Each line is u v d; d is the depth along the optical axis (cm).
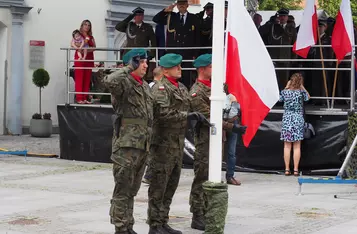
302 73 2081
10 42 2706
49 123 2714
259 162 1875
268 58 1021
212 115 984
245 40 1020
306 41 1828
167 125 1083
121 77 997
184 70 2008
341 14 1783
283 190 1577
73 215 1271
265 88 1020
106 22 2964
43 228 1162
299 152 1800
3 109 2728
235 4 1021
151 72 1997
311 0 1814
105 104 2134
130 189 1017
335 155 1798
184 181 1705
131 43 2070
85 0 2903
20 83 2733
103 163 2059
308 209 1345
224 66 1035
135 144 1006
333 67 2034
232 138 1639
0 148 2333
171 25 2022
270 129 1852
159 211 1089
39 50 2778
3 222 1209
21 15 2714
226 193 980
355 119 1664
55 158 2164
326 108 1891
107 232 1130
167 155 1083
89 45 2259
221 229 977
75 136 2116
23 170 1875
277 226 1185
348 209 1348
